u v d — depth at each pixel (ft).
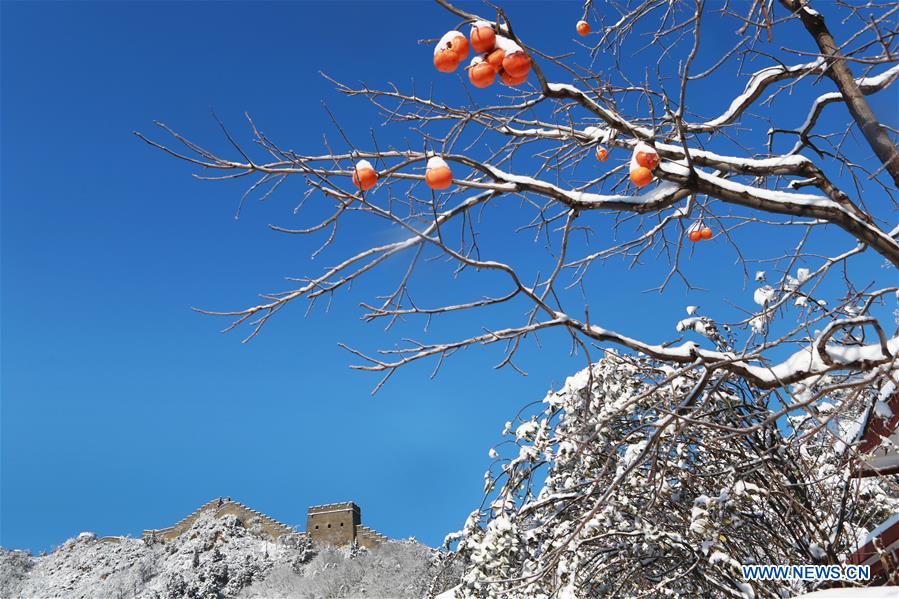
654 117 13.88
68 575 262.47
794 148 18.19
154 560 254.68
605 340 14.05
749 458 22.40
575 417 24.68
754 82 16.31
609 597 24.71
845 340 17.07
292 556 233.55
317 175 11.62
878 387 16.78
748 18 16.02
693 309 25.07
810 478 22.58
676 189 13.23
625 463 20.89
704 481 24.11
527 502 25.86
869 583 20.58
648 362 21.80
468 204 12.98
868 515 26.32
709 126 16.25
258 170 12.26
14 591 254.88
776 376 13.51
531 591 22.53
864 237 13.35
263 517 265.54
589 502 23.73
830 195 14.42
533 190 13.10
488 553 22.63
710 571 23.22
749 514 24.02
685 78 12.40
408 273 12.07
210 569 223.71
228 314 12.01
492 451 26.09
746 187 13.29
